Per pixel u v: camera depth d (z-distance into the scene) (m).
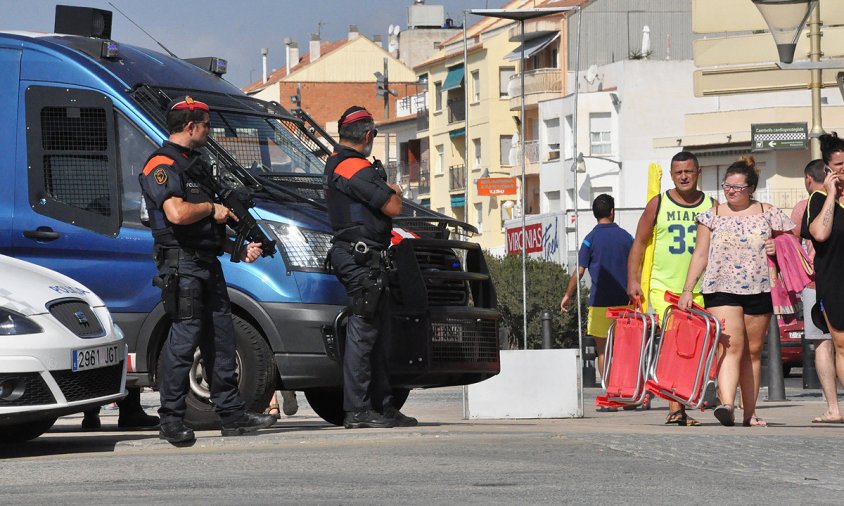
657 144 145.62
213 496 14.88
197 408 23.36
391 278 21.98
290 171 24.78
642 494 14.52
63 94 24.08
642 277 26.75
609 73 156.38
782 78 38.47
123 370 21.52
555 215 91.06
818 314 24.50
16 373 19.66
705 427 24.05
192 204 19.86
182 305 20.11
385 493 14.83
